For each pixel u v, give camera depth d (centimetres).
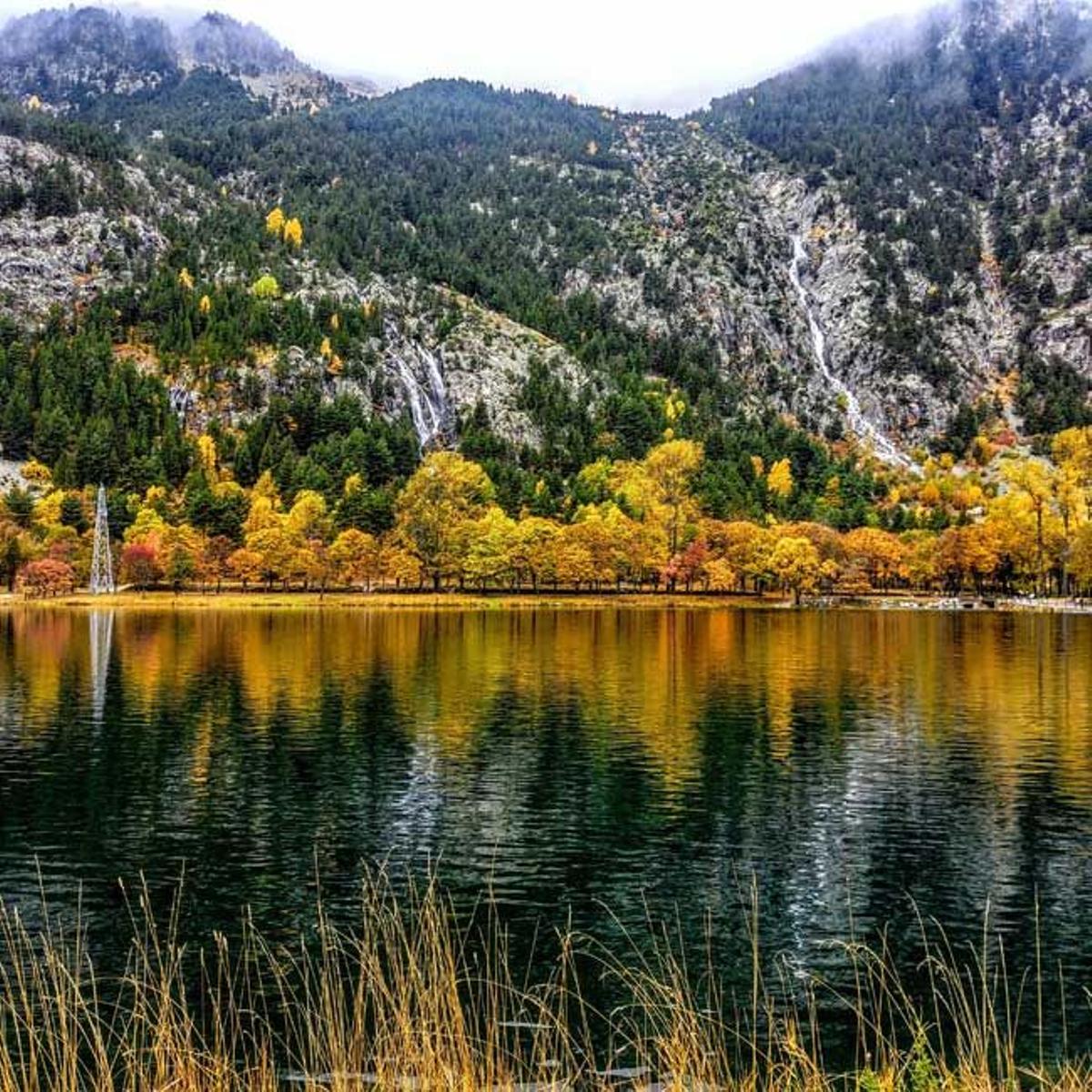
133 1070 2153
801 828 4916
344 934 3634
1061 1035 2939
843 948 3556
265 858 4462
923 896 4044
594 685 9250
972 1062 2256
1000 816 5119
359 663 10625
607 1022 2959
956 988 3222
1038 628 15625
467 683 9281
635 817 5084
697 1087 2128
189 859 4450
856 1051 2692
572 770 6038
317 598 19175
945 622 16688
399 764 6134
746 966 3400
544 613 17988
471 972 3319
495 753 6462
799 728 7306
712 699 8525
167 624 15238
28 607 18100
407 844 4662
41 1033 2798
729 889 4122
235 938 3597
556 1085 2438
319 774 5916
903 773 6003
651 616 17588
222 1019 2941
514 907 3919
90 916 3781
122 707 7975
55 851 4553
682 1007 2375
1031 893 4078
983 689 9131
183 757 6300
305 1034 2834
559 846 4644
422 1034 1917
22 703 8131
